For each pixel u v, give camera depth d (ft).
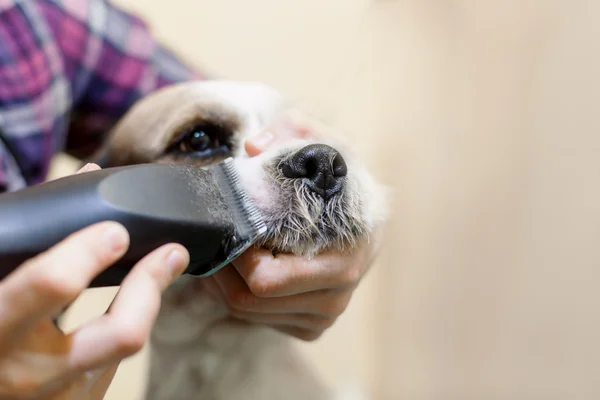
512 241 3.43
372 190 2.19
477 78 3.68
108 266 1.23
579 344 2.92
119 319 1.19
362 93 4.71
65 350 1.19
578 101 2.82
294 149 2.03
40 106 3.09
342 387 4.60
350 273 1.87
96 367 1.24
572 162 2.89
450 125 4.00
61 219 1.21
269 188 1.87
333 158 1.95
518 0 3.24
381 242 2.18
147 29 3.90
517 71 3.31
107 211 1.26
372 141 4.61
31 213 1.19
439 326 4.30
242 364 3.10
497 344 3.62
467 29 3.74
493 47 3.50
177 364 3.13
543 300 3.18
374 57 4.64
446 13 3.94
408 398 4.65
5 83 2.90
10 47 2.94
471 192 3.83
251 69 5.01
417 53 4.30
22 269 1.09
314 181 1.90
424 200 4.38
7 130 2.92
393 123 4.59
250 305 1.86
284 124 2.45
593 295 2.77
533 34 3.14
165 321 2.98
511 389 3.48
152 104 2.80
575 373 2.95
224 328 2.96
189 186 1.48
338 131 2.96
